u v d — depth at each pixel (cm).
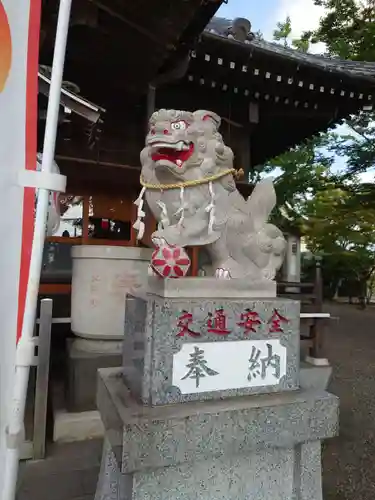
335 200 1027
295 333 190
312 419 176
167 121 196
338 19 1054
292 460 181
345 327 1070
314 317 466
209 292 182
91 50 530
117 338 363
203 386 171
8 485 103
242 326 179
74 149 567
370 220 927
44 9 434
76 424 334
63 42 115
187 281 178
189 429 154
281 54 577
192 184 200
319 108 693
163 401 165
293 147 923
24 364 106
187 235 196
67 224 559
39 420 306
